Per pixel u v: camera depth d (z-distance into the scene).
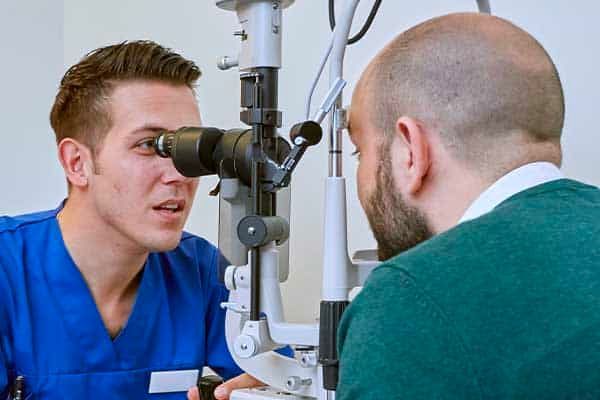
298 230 1.49
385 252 0.76
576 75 1.16
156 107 1.15
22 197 1.98
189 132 0.92
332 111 0.81
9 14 1.95
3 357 1.15
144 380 1.22
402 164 0.72
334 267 0.80
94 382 1.18
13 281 1.18
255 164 0.85
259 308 0.87
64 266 1.20
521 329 0.56
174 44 1.73
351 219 1.39
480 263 0.60
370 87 0.76
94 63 1.17
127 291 1.24
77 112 1.17
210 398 1.06
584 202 0.65
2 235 1.22
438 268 0.60
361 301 0.63
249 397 0.89
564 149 1.17
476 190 0.69
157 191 1.14
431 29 0.74
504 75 0.69
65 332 1.18
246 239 0.84
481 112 0.68
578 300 0.57
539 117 0.69
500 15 1.25
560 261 0.59
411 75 0.71
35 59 1.97
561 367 0.55
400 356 0.58
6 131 1.95
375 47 1.37
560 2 1.17
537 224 0.62
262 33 0.86
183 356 1.26
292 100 1.49
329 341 0.79
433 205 0.71
